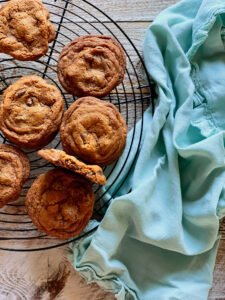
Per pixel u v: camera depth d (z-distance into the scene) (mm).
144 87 453
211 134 430
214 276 441
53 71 463
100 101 403
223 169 415
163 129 431
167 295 412
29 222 413
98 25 473
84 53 411
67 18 472
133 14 477
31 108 399
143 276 430
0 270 434
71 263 422
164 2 479
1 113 401
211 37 436
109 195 437
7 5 412
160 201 420
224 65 444
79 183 389
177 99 441
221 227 447
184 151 412
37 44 411
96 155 388
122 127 406
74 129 389
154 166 432
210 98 434
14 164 399
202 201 415
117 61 418
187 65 432
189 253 416
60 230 389
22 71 458
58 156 331
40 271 436
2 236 439
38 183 391
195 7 452
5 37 406
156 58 439
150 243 417
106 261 412
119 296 413
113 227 413
